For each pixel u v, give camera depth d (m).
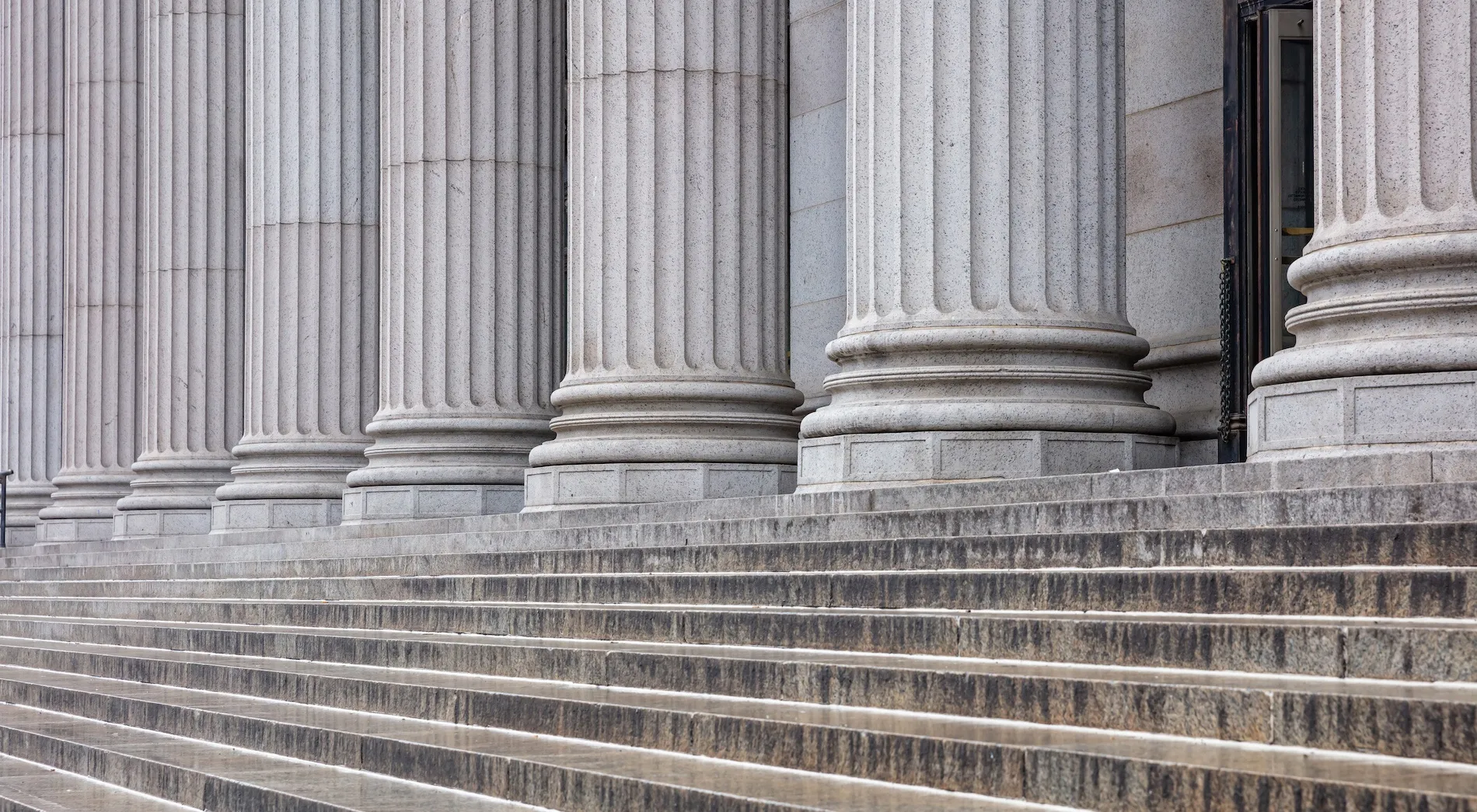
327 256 26.67
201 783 10.37
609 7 19.45
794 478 19.38
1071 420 14.66
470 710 10.64
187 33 31.33
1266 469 10.97
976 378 14.82
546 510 19.06
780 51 19.81
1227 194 17.22
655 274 19.23
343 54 26.80
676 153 19.27
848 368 15.65
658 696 9.85
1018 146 15.02
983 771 7.01
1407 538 8.39
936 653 9.32
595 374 19.45
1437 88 11.62
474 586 15.34
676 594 12.66
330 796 9.17
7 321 39.91
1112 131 15.29
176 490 31.00
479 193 23.22
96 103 36.19
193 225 31.27
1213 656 7.76
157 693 14.34
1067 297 15.02
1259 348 17.02
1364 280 11.76
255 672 13.51
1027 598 9.70
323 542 21.12
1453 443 11.05
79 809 10.57
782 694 9.24
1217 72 18.00
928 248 15.14
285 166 26.84
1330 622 7.66
